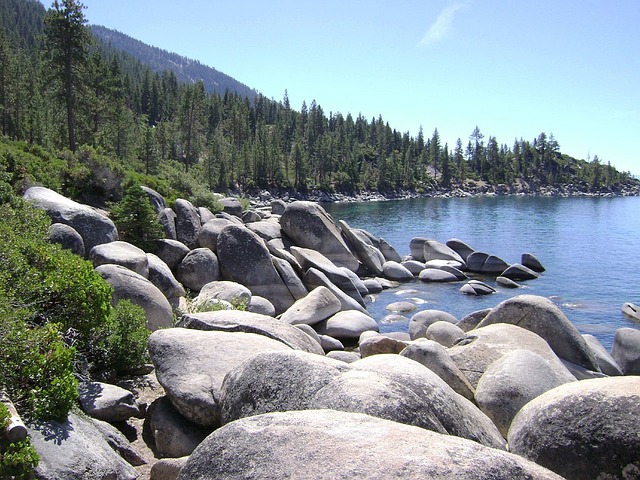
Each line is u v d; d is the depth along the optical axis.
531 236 51.25
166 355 9.04
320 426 4.18
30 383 7.33
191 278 20.69
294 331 11.09
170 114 122.38
